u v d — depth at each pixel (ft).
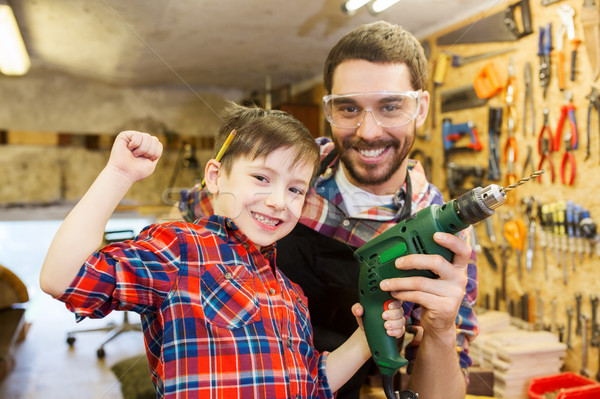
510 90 3.59
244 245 2.12
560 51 3.68
